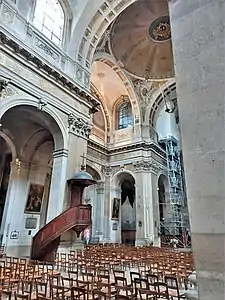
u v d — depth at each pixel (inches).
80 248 427.8
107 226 785.6
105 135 929.5
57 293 155.4
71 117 474.9
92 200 823.1
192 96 62.8
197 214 54.3
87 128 517.0
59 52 478.9
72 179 428.5
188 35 68.8
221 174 52.3
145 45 781.3
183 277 207.8
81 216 398.6
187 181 58.3
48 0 494.6
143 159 818.2
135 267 350.6
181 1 74.4
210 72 60.7
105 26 589.0
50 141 567.5
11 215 494.3
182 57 68.4
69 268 306.7
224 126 54.5
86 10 533.0
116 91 924.6
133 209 1005.2
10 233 481.7
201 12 67.6
